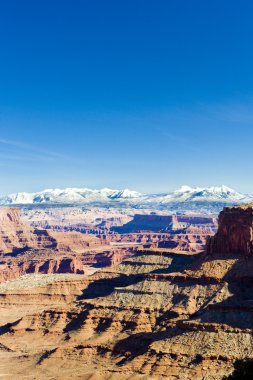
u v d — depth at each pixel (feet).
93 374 637.30
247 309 644.69
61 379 648.79
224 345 609.83
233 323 635.66
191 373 588.50
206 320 654.12
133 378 609.42
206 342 620.08
